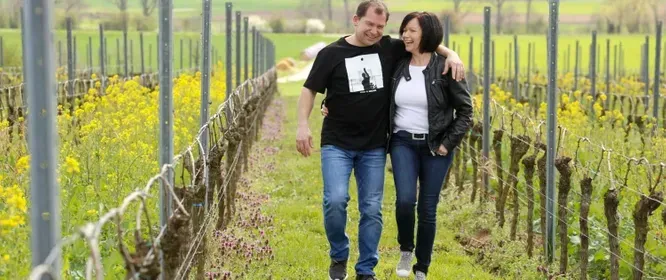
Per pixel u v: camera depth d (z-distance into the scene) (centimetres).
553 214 1004
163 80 711
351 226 1238
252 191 1478
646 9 11894
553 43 983
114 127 1241
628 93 3275
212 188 989
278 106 3562
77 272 753
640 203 819
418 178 904
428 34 829
